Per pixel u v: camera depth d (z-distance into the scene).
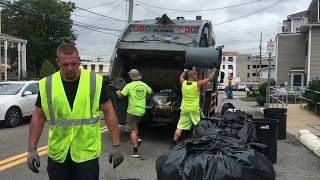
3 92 14.59
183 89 9.52
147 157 9.16
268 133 8.52
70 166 4.25
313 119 16.17
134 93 9.20
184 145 5.01
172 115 10.94
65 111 4.13
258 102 25.72
